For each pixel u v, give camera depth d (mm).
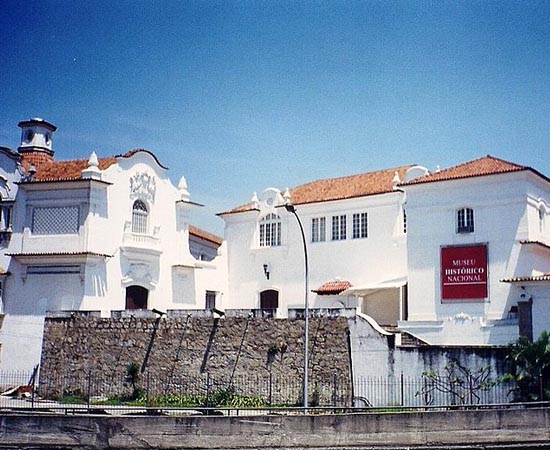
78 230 47031
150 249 50000
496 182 42969
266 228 54719
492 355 35125
